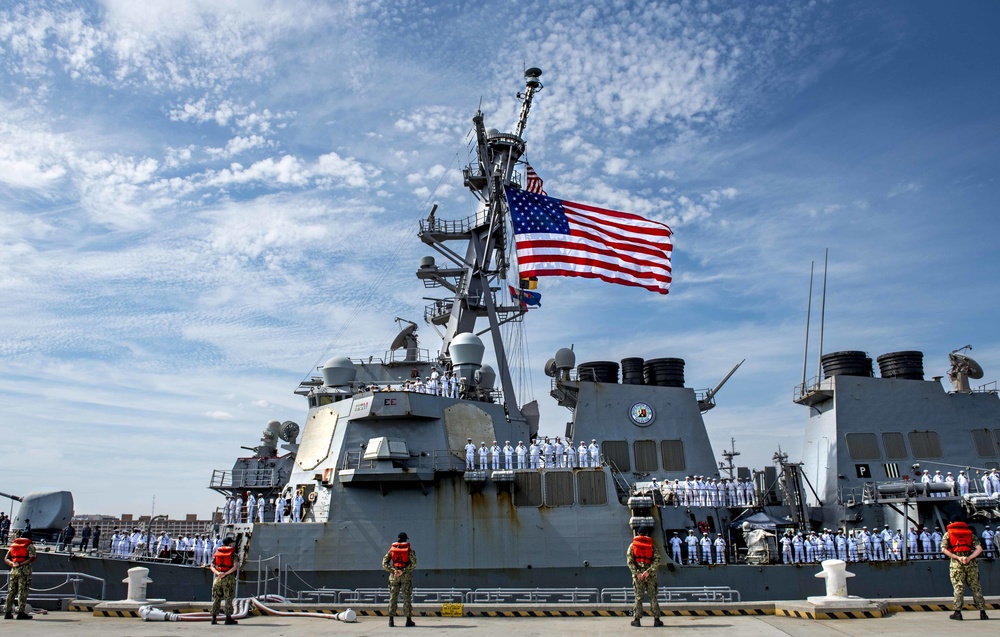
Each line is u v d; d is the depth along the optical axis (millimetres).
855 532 23734
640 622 13398
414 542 21531
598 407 27578
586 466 23203
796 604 15109
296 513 22641
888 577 21438
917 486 22938
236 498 27375
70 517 23031
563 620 15039
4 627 13492
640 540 13633
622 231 29125
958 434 26094
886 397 26531
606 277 28109
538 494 21969
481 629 13336
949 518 23266
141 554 22859
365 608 16344
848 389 26578
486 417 24859
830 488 25797
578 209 29094
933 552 22188
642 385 28156
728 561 22406
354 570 21250
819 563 21641
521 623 14422
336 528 21734
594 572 21172
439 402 23969
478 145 29219
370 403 23203
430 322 30688
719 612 15672
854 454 25688
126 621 14695
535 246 27750
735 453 26672
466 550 21469
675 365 28625
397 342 29562
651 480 26234
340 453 22922
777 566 21453
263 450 31219
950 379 27969
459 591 20672
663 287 28547
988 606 15320
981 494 22375
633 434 27188
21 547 15039
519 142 30078
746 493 24391
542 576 21203
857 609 14406
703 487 24109
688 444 27203
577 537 21516
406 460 22406
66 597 17297
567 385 28172
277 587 21031
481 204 29594
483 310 28984
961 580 13562
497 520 21719
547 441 24000
